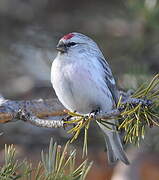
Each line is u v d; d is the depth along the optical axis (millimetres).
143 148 11750
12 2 13680
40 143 12195
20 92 13219
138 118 6789
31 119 7734
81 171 6352
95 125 11680
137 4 11539
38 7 13711
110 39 12430
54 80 8836
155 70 11992
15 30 13352
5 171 6281
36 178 6273
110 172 12297
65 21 13352
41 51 13219
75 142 11906
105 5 12984
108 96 8875
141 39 11914
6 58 13383
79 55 8914
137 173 11641
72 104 8820
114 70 11852
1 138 12320
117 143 8844
